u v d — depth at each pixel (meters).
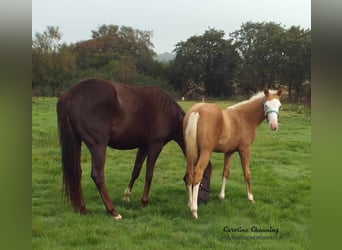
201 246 4.54
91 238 4.58
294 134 11.34
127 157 9.30
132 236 4.73
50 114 12.27
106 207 5.34
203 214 5.50
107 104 5.30
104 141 5.30
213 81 12.75
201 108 5.45
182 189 6.85
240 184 7.25
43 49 13.15
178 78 12.60
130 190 6.19
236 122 5.95
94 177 5.28
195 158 5.40
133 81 11.95
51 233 4.69
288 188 6.91
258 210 5.66
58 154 8.86
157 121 5.82
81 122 5.18
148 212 5.58
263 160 8.96
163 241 4.61
